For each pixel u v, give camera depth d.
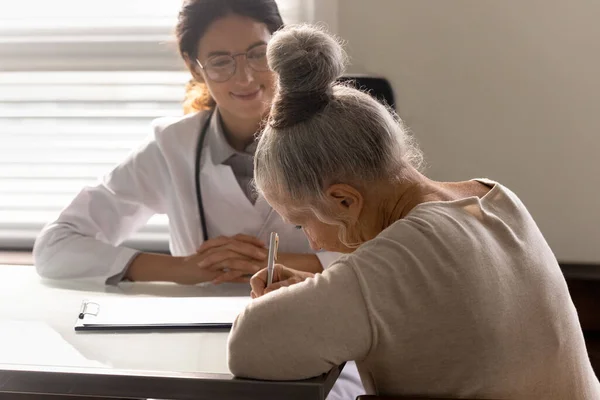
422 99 2.25
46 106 2.48
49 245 1.73
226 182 1.78
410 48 2.22
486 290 1.02
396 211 1.10
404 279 1.01
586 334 2.14
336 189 1.07
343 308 1.00
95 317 1.35
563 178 2.25
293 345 1.00
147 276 1.68
